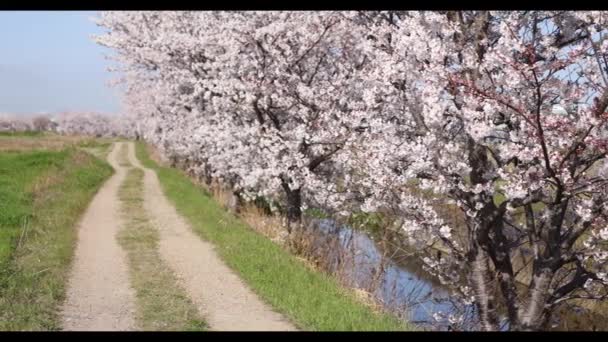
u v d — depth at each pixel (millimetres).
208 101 17234
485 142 8594
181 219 16406
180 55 17922
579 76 8031
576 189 7812
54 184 20797
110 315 7762
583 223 8359
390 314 8656
